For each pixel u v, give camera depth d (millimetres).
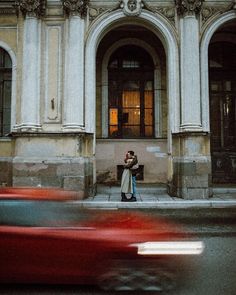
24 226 5258
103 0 16938
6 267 5160
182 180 15883
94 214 5836
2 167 17203
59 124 16547
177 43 16859
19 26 16906
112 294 5062
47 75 16703
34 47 16500
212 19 16906
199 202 14703
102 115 20016
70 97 16297
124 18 17047
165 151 19656
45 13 16828
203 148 16031
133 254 5039
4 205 5395
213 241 8781
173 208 14125
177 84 16781
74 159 15891
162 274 5043
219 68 20016
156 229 5594
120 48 20297
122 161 19609
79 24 16531
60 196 5758
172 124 16734
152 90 20297
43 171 15969
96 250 5098
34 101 16375
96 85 20094
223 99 19938
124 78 20250
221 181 19406
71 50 16422
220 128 19797
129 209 13836
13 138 16547
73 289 5410
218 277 6238
